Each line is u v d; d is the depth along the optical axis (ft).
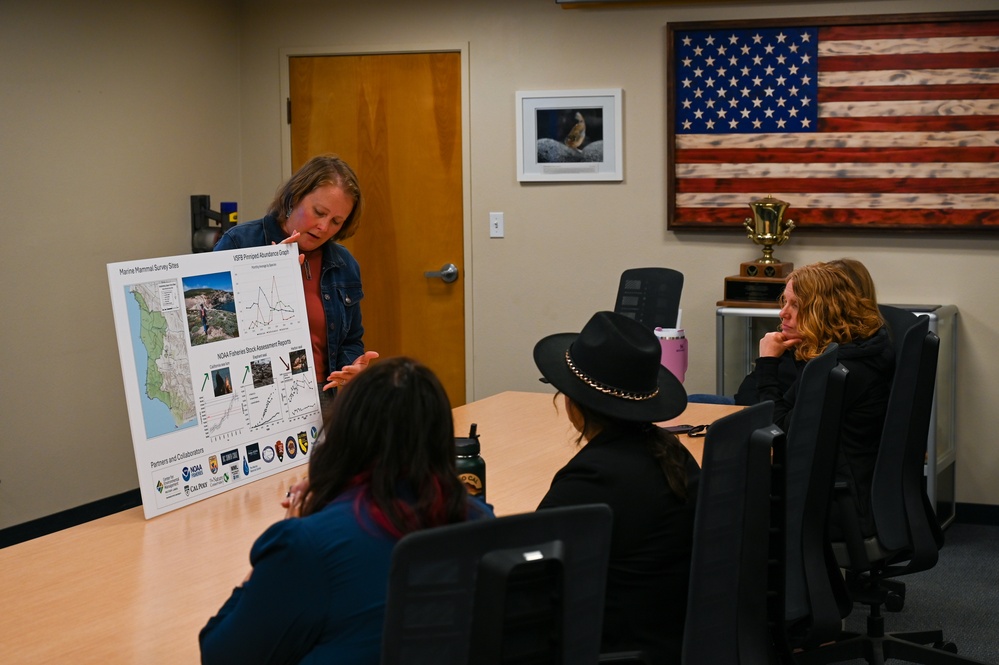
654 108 16.80
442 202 17.94
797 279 10.15
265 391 8.14
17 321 14.15
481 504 4.82
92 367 15.44
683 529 5.97
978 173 15.35
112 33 15.61
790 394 9.86
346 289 9.54
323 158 8.91
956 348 15.65
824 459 8.02
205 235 16.94
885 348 9.80
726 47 16.25
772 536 6.66
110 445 15.84
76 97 14.99
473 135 17.66
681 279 14.70
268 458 8.16
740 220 16.47
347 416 4.35
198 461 7.59
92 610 5.62
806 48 15.92
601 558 4.15
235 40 18.57
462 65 17.58
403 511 4.23
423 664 3.73
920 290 15.83
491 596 3.69
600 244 17.25
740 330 16.03
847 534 9.23
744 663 6.24
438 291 18.12
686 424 10.43
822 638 7.97
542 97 17.20
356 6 17.95
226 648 4.29
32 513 14.49
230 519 7.18
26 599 5.78
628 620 5.94
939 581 13.42
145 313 7.25
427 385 4.39
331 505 4.32
